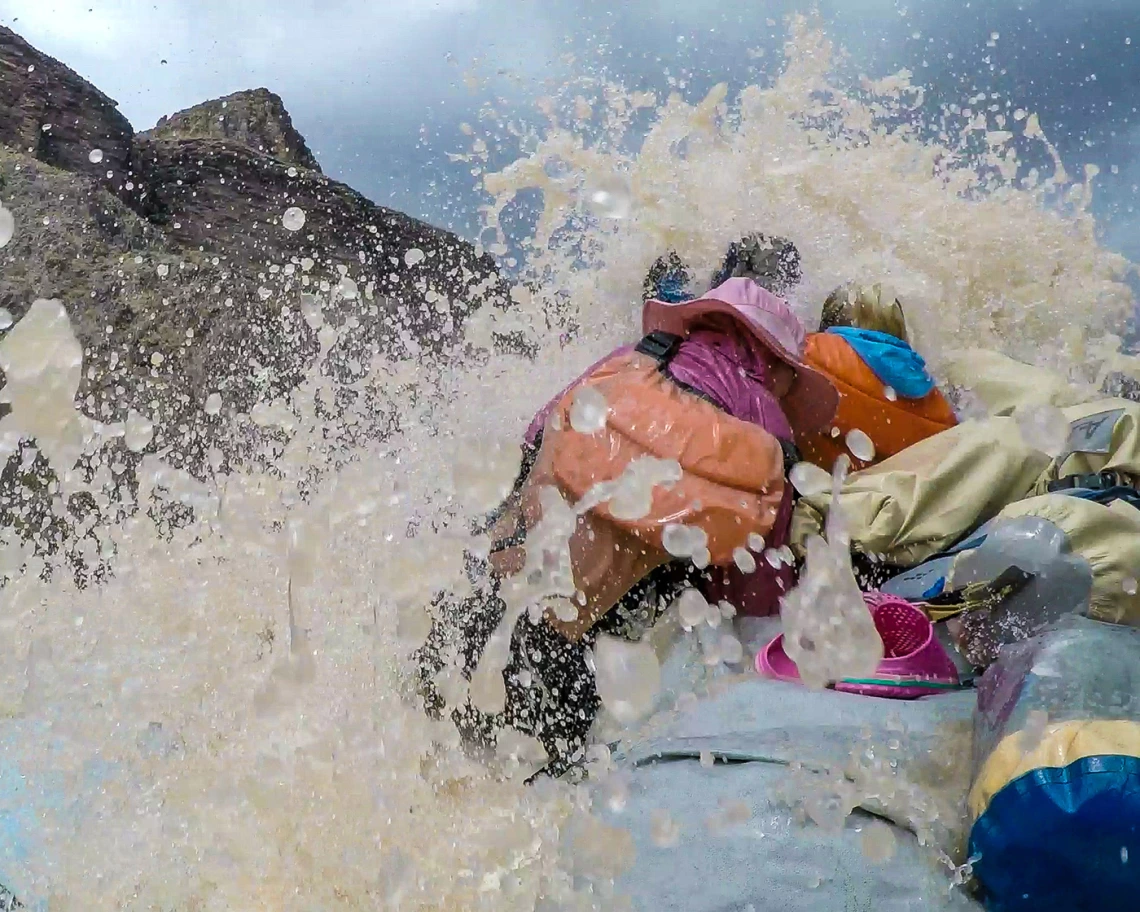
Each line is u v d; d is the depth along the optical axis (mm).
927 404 2197
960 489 1949
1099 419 1993
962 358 2635
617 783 1496
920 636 1645
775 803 1366
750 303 1896
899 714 1501
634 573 1774
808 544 1764
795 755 1429
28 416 1747
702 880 1331
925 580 1814
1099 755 1169
